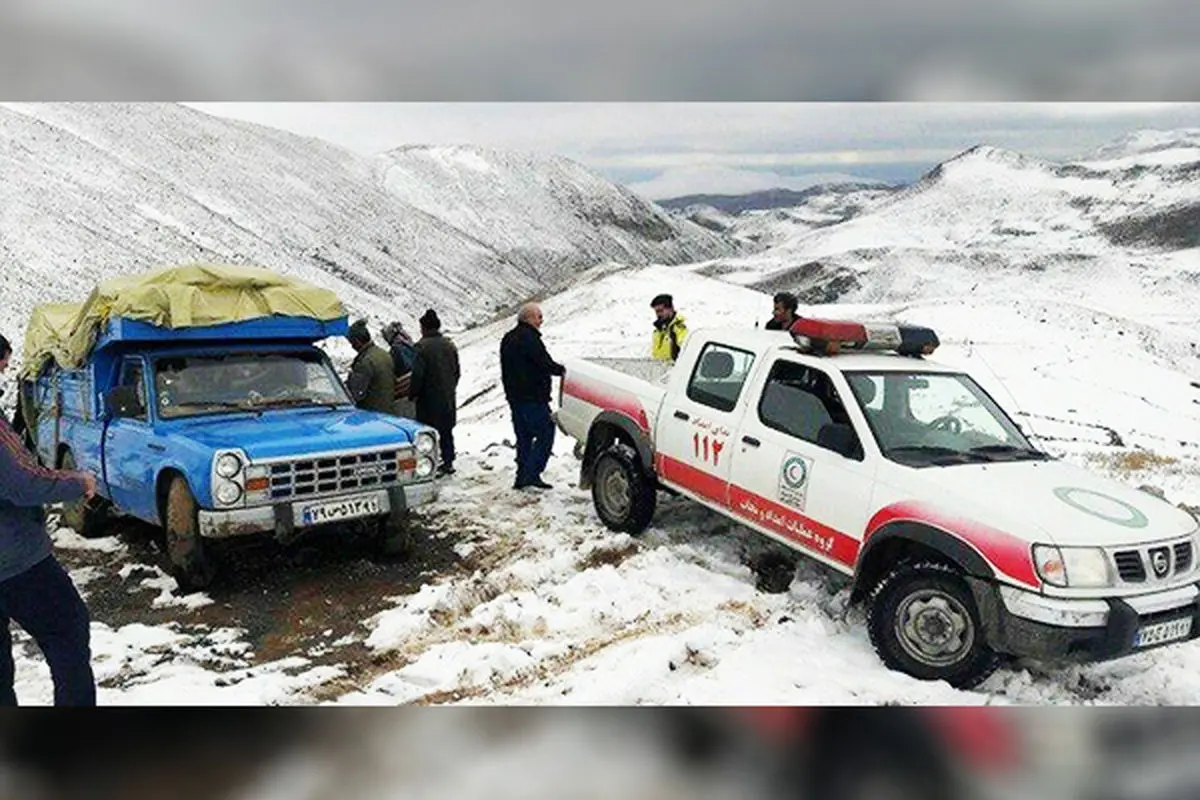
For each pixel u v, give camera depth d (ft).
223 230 427.33
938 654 16.56
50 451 28.32
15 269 263.49
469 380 122.31
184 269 24.68
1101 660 15.47
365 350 29.81
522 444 30.68
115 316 23.17
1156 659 17.98
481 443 47.26
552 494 30.40
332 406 25.81
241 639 19.12
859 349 22.15
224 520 20.08
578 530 26.08
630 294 164.76
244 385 24.93
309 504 21.04
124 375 24.84
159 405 23.45
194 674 17.12
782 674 16.47
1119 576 15.57
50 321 28.76
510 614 19.88
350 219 588.09
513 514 28.07
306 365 26.37
